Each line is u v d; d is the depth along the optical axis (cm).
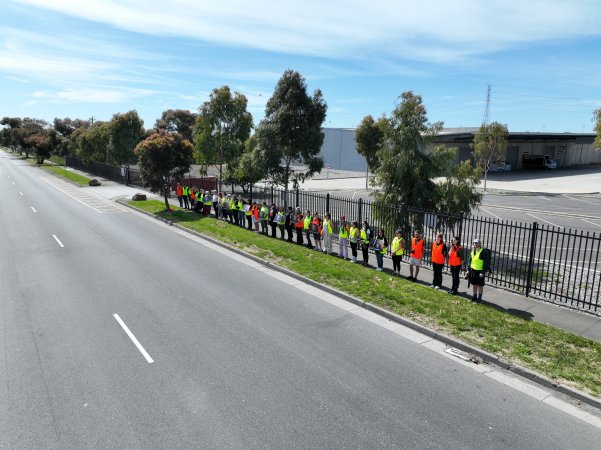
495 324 978
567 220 2594
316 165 2427
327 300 1166
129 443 586
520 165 7244
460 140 5762
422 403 688
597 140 3362
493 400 702
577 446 593
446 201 1766
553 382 743
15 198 3250
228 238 1911
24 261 1505
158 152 2552
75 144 6706
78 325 973
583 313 1065
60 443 586
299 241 1856
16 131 10225
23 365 794
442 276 1375
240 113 3041
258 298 1172
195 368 787
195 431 611
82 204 3012
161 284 1276
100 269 1419
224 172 3697
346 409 667
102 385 729
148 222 2366
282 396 700
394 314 1038
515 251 1831
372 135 3919
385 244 1423
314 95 2370
